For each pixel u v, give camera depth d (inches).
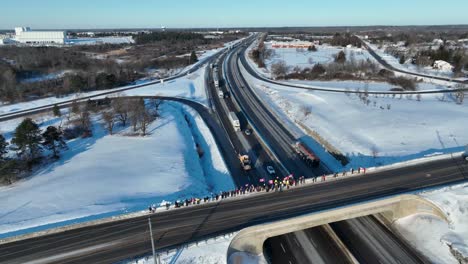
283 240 1900.8
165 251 1556.3
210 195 2247.8
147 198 2130.9
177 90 5300.2
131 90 5349.4
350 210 1862.7
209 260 1523.1
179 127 3725.4
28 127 2620.6
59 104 4591.5
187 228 1727.4
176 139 3351.4
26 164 2598.4
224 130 3604.8
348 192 2065.7
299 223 1770.4
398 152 2810.0
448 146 2898.6
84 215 1884.8
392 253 1792.6
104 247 1596.9
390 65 7140.8
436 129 3312.0
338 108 4082.2
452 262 1691.7
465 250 1694.1
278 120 3902.6
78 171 2561.5
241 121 3870.6
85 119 3609.7
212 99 4771.2
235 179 2566.4
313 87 5260.8
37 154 2790.4
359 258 1769.2
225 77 6146.7
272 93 4980.3
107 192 2219.5
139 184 2356.1
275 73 6299.2
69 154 2942.9
